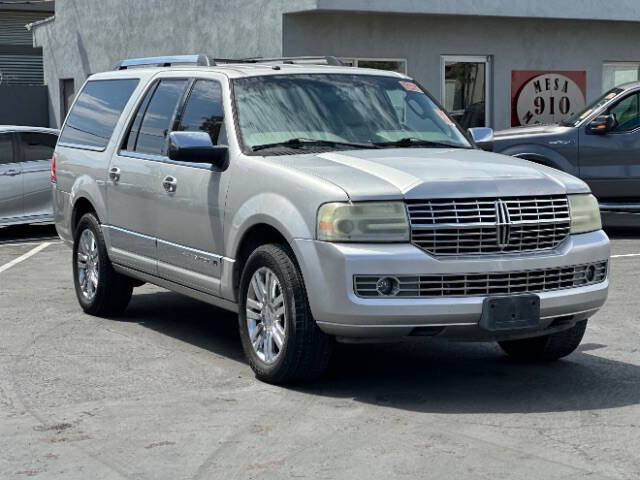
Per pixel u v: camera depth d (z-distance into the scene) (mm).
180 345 8984
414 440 6281
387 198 6949
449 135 8672
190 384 7641
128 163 9422
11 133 17281
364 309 6867
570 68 22391
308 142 8102
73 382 7730
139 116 9570
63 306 10852
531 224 7184
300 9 19297
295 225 7172
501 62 21766
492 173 7297
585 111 16609
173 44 23422
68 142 10820
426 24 21047
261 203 7520
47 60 30406
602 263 7582
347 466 5824
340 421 6688
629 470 5742
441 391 7434
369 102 8594
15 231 18219
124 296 10117
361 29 20516
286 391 7422
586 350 8719
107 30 26516
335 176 7195
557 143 16250
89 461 5984
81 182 10258
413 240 6953
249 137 8055
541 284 7207
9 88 30188
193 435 6426
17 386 7629
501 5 20578
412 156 7746
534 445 6176
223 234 8008
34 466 5910
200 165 8359
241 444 6242
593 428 6520
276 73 8617
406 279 6898
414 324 6930
